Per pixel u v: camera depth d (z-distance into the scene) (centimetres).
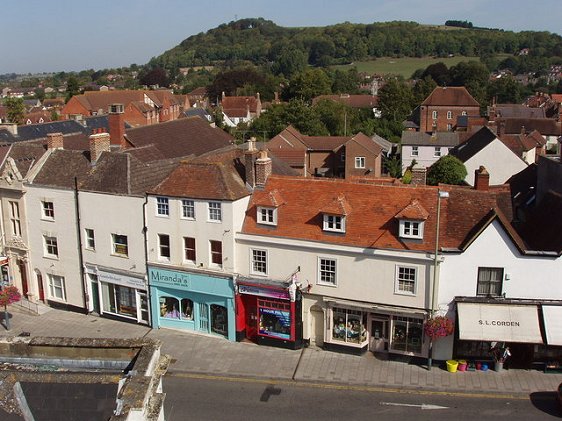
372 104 14538
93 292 4050
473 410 2811
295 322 3441
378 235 3266
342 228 3316
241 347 3541
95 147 3962
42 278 4219
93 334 3744
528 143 8269
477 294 3142
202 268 3591
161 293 3781
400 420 2747
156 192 3609
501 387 3003
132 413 1086
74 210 3941
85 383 1237
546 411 2792
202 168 3581
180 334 3728
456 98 12312
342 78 19425
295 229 3428
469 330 3036
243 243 3500
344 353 3431
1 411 1193
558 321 3028
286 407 2884
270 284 3416
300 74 15112
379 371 3206
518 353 3173
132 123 10181
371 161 7744
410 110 13938
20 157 4362
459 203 3269
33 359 1405
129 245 3784
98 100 11306
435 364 3241
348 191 3466
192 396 2991
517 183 4753
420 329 3256
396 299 3231
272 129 10188
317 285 3394
